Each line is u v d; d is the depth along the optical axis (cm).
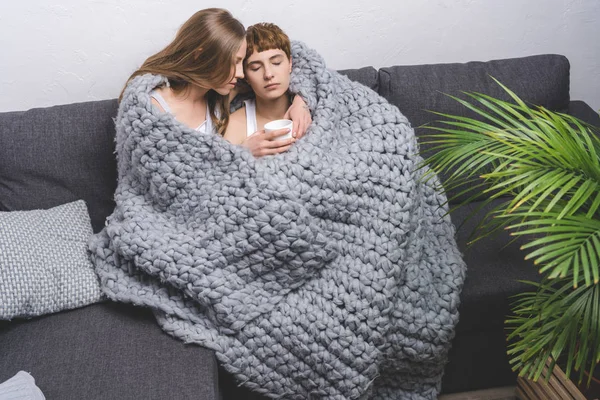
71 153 170
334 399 148
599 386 139
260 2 189
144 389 126
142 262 142
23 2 175
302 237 141
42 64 185
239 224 140
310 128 155
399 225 150
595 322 111
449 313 152
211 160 146
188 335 140
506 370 171
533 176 114
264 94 160
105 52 187
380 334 145
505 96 188
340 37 200
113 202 176
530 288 157
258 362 145
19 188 169
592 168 115
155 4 183
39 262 147
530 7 207
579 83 224
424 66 192
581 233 105
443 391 173
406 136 158
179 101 158
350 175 150
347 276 147
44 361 134
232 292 142
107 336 141
